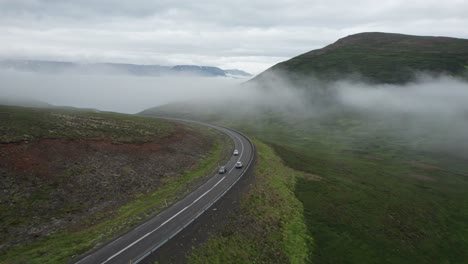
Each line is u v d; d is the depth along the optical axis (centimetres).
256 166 5394
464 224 4519
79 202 3350
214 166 5419
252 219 3416
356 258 3262
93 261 2334
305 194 4594
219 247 2770
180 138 6812
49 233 2730
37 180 3406
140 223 3027
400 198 5131
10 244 2467
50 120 5356
